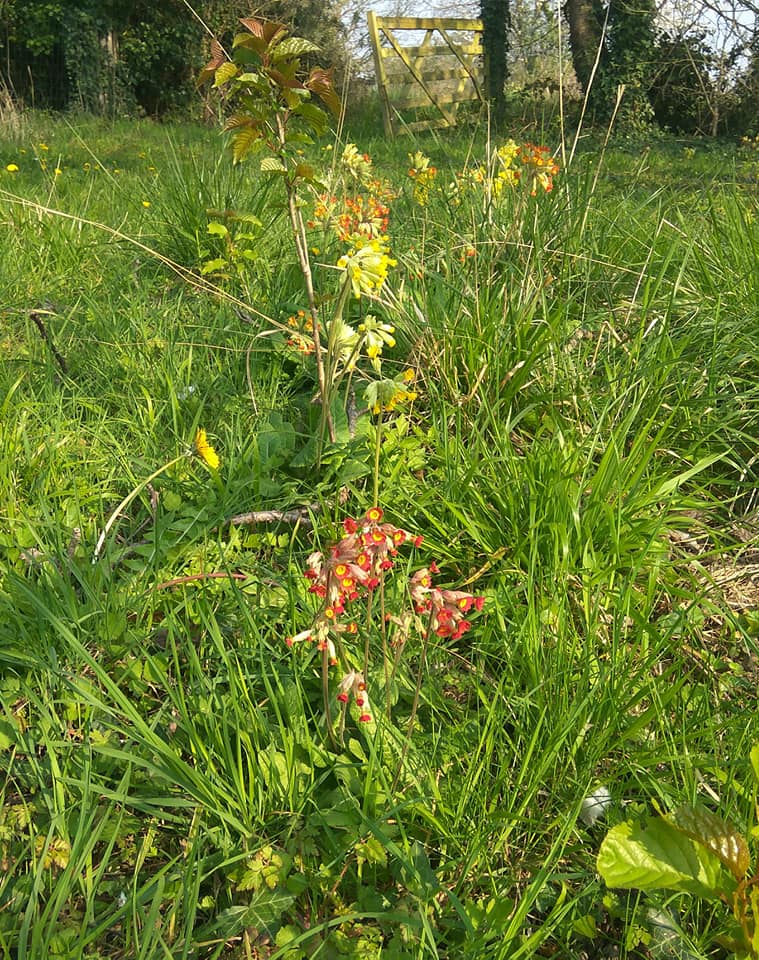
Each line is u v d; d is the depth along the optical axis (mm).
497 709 1926
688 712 1948
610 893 1634
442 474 2629
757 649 2152
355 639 2047
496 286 3371
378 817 1675
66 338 3611
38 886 1497
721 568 2510
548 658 1930
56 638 2021
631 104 14820
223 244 4414
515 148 3789
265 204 4762
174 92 17906
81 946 1406
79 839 1526
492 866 1669
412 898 1571
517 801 1750
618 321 3457
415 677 2014
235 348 3359
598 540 2377
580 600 2223
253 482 2574
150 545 2314
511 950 1508
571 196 4039
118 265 4480
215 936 1559
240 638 2109
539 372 3045
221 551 2279
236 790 1701
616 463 2416
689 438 2877
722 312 3297
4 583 2166
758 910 1286
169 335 3533
